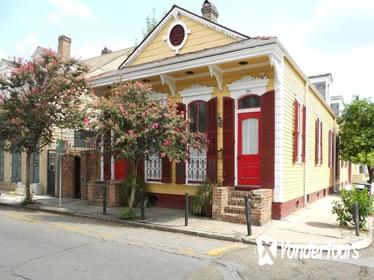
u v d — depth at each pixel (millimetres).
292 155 11594
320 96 15766
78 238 7938
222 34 12789
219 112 11625
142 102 10109
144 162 13062
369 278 5637
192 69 11453
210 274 5645
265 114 10672
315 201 15352
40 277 5336
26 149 13656
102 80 13469
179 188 12242
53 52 13188
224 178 11297
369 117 19281
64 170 15438
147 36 14586
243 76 11211
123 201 12773
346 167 27875
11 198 15141
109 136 10117
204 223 9672
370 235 8641
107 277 5406
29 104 12570
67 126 12461
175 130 9953
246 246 7602
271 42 9703
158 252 6906
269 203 10109
